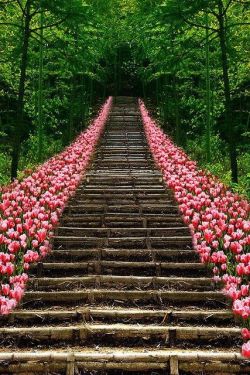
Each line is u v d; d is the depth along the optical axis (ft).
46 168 40.29
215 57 61.36
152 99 132.87
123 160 48.52
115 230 25.14
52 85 85.51
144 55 71.82
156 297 16.99
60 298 16.90
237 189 33.53
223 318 15.48
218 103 69.26
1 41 53.16
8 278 18.45
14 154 39.86
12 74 64.85
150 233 25.09
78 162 44.37
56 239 23.18
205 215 25.17
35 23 57.00
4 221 21.63
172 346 13.89
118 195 33.27
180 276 19.56
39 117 60.59
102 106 116.26
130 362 12.56
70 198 32.30
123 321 15.31
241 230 22.65
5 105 76.69
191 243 23.16
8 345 13.80
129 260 21.30
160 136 63.98
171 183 33.32
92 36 48.91
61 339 14.14
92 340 14.12
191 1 37.14
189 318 15.44
